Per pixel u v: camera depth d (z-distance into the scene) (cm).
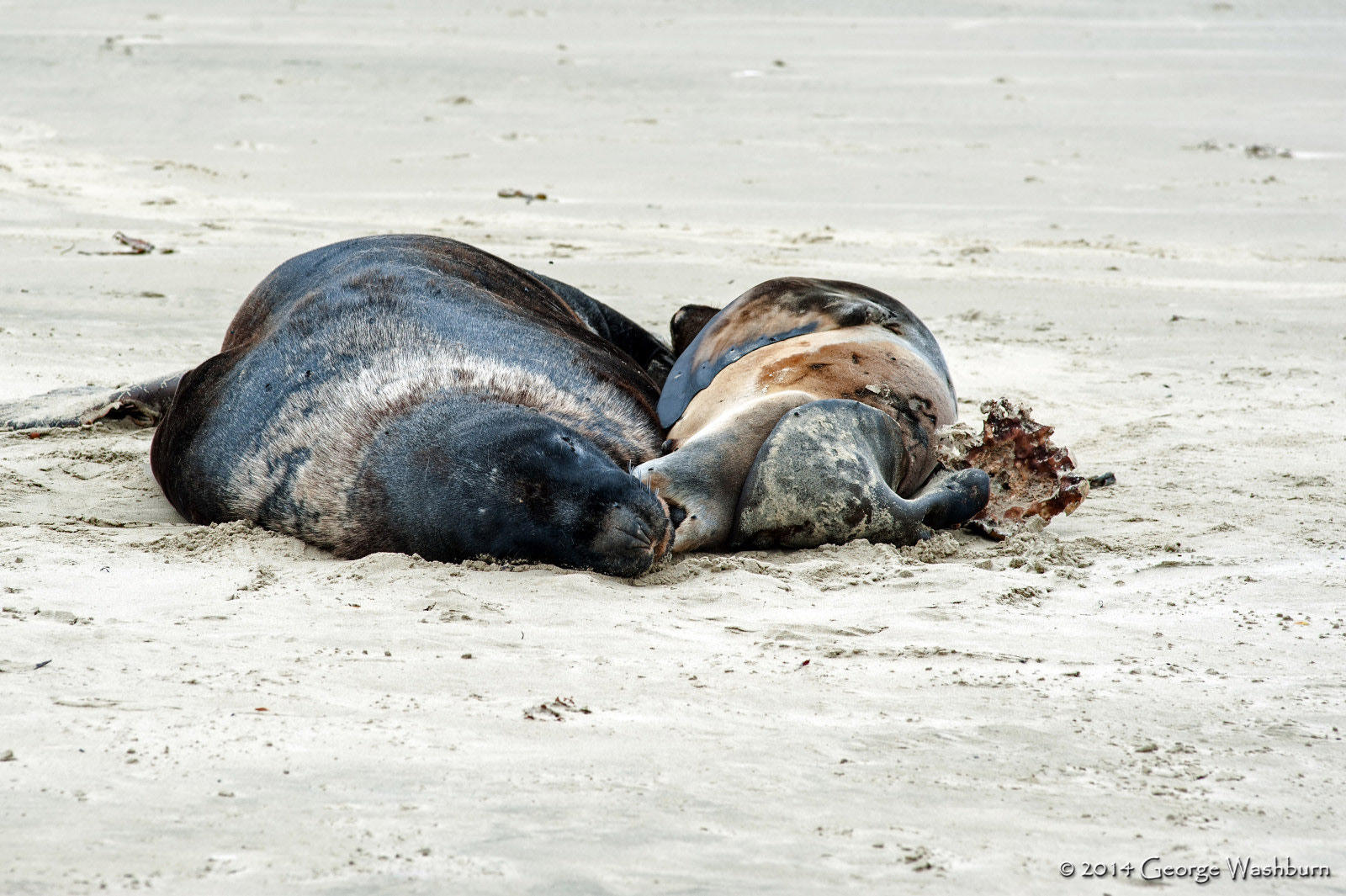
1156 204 8150
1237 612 2217
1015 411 2881
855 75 13425
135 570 2341
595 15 19338
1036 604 2275
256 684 1706
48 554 2409
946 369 3200
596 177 8712
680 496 2575
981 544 2747
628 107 11331
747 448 2675
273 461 2628
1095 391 4359
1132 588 2381
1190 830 1375
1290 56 15650
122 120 10344
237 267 5928
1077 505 2823
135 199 7788
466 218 7425
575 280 5869
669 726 1614
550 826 1302
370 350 2731
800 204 8062
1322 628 2122
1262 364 4734
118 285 5531
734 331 3142
